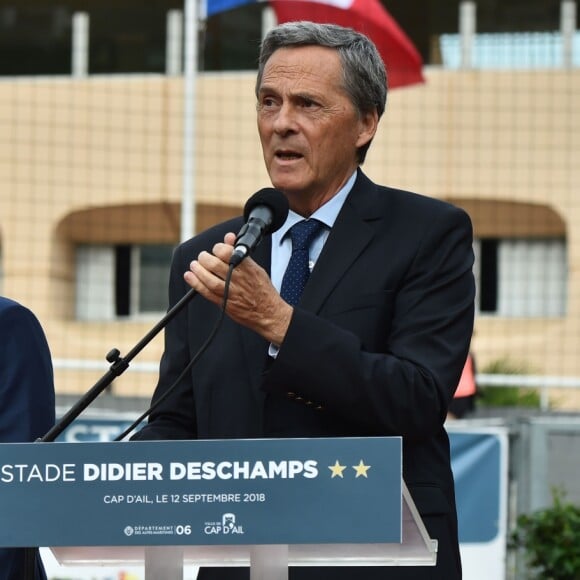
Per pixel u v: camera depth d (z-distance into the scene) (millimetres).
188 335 7207
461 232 7098
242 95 31656
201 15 20016
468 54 33469
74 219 33188
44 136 33219
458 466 13281
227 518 5141
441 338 6793
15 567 6691
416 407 6500
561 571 12523
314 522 5113
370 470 5117
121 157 32969
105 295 33781
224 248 6098
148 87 32969
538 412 18672
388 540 5094
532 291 32938
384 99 7207
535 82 32844
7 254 33125
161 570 5727
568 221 32438
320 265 6895
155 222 33406
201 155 31469
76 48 35094
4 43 35344
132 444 5191
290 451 5141
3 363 7191
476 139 32750
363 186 7199
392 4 33844
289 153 6938
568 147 32594
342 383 6340
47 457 5219
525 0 33406
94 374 26453
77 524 5184
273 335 6305
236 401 6816
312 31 7012
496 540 13188
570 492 13742
